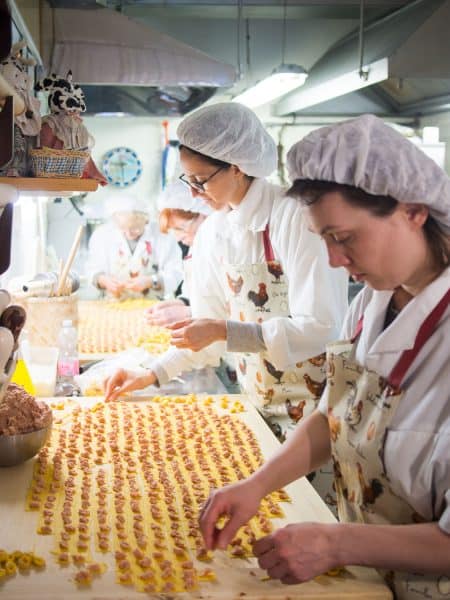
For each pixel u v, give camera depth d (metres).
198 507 1.49
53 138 1.88
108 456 1.78
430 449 1.10
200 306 2.44
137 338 3.39
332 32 5.18
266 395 2.13
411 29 3.17
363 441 1.20
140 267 4.78
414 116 5.29
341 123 1.10
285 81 3.60
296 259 1.95
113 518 1.44
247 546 1.33
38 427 1.69
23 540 1.34
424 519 1.15
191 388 2.49
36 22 3.26
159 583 1.20
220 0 4.44
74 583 1.19
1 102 1.38
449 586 1.14
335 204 1.05
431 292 1.12
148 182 6.06
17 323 1.18
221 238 2.26
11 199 1.25
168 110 4.25
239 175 2.06
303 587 1.19
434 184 1.05
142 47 3.60
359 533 1.09
